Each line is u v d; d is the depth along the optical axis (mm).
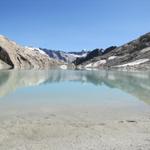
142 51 194500
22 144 12250
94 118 17406
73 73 76938
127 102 24047
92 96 27766
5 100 24266
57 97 26688
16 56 121812
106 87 37688
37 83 42125
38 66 132875
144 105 22609
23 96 27016
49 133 13938
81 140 12883
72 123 15984
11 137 13180
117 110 20266
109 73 79812
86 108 20922
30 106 21453
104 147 11953
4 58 113625
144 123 16234
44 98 25859
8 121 16172
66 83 43438
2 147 11844
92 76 63344
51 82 44750
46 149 11664
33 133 13891
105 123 16109
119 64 178625
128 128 15062
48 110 19922
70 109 20422
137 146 12109
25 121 16266
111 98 26531
